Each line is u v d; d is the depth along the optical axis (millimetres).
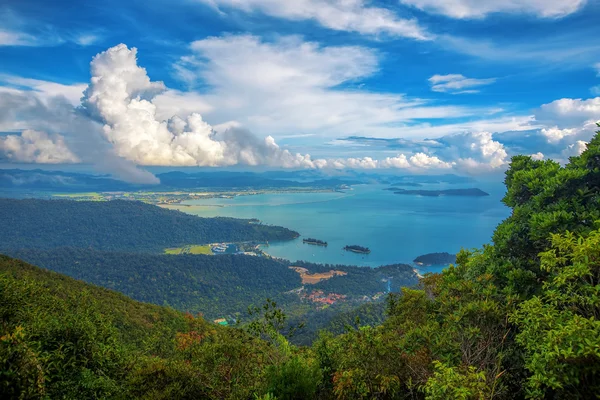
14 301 6414
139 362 7836
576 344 3629
